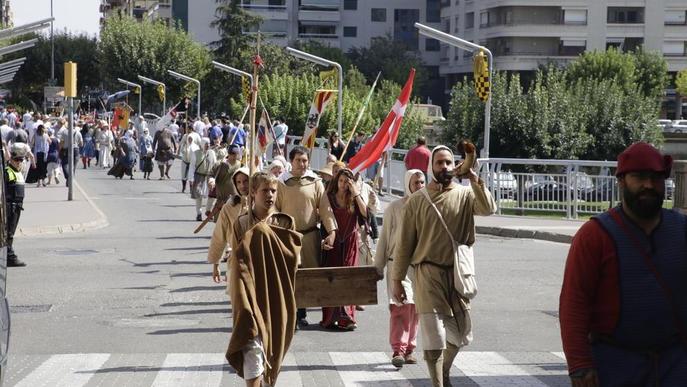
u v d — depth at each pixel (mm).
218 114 91438
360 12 118562
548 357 10516
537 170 45156
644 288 5102
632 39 100562
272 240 7648
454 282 8281
